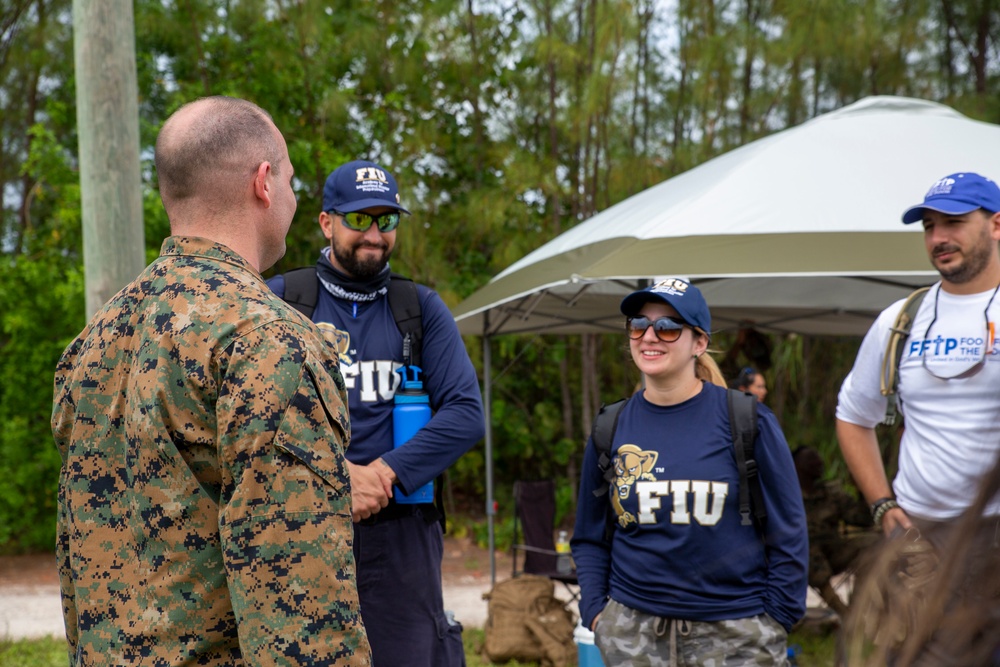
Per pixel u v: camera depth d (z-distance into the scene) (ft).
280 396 4.62
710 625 8.54
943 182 9.21
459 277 33.40
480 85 34.71
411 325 9.32
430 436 8.92
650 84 32.86
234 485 4.58
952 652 2.05
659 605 8.70
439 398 9.33
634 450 9.02
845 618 2.32
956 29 30.81
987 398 8.82
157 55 34.04
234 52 32.73
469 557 29.99
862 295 21.89
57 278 29.40
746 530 8.66
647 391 9.28
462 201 34.60
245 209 5.35
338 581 4.63
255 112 5.54
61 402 5.25
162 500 4.71
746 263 14.03
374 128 34.45
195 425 4.70
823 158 16.28
